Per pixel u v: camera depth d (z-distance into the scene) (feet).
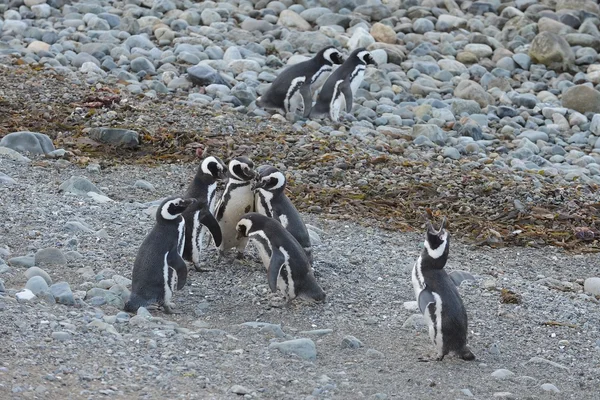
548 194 108.17
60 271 72.49
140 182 97.91
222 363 58.08
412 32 181.47
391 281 78.28
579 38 178.70
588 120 149.07
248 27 172.45
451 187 107.24
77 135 111.96
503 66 168.25
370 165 112.37
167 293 67.21
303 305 71.72
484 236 95.40
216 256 80.59
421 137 127.75
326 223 93.81
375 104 143.43
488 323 71.61
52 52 148.36
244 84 137.59
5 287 66.80
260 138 116.98
